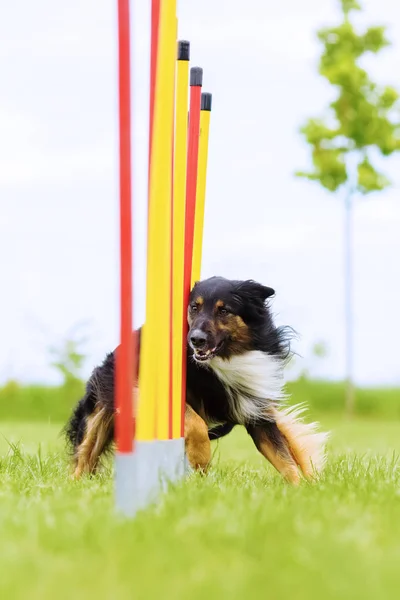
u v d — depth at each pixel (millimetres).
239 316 8875
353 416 27125
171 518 5125
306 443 8906
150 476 5871
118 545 4527
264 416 8883
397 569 4148
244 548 4516
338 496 6219
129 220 5164
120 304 5215
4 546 4551
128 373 5305
